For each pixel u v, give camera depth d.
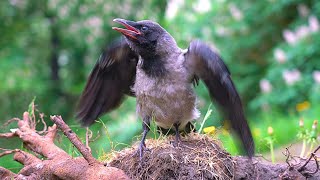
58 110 20.41
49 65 22.20
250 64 18.11
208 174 6.63
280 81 15.93
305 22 17.20
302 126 8.19
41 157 7.61
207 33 17.69
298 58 16.05
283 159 9.64
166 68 7.30
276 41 18.22
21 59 21.34
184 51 7.36
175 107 7.36
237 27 17.83
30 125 7.45
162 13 20.67
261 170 7.15
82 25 21.20
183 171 6.63
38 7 21.88
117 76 7.81
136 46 7.41
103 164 6.59
